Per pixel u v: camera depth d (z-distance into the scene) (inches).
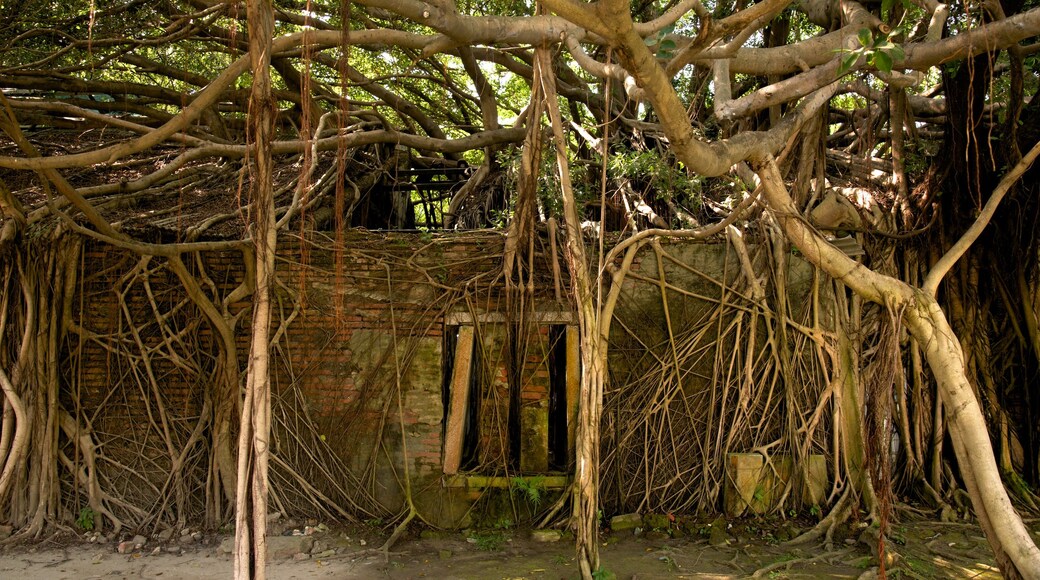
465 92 526.0
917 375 348.2
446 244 328.8
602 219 238.5
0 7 351.6
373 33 218.7
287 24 442.6
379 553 283.7
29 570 264.7
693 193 351.9
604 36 156.8
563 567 268.1
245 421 182.9
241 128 464.8
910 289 222.8
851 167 396.2
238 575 178.4
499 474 320.8
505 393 324.5
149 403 320.8
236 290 323.6
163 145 440.5
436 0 210.4
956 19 303.0
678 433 324.2
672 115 179.0
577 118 477.7
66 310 316.2
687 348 326.0
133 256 324.2
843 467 327.0
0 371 302.4
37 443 305.0
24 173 390.3
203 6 403.5
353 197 382.3
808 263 336.5
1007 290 353.4
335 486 319.9
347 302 326.3
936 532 305.0
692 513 317.4
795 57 254.4
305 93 185.3
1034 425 349.7
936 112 412.2
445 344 333.4
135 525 309.1
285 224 328.8
